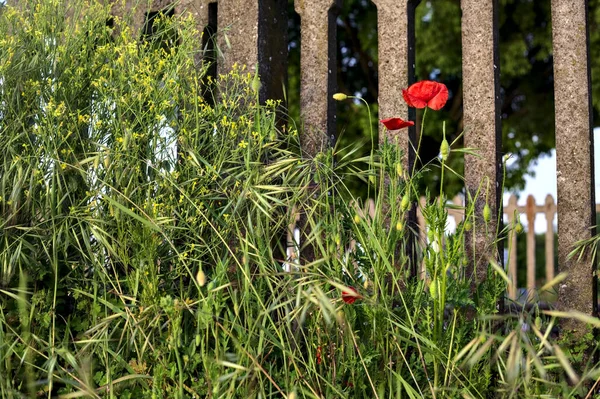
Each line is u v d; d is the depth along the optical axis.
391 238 2.25
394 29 2.90
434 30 10.23
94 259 2.31
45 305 2.30
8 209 2.48
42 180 2.52
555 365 1.79
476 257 2.66
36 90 2.63
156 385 1.97
